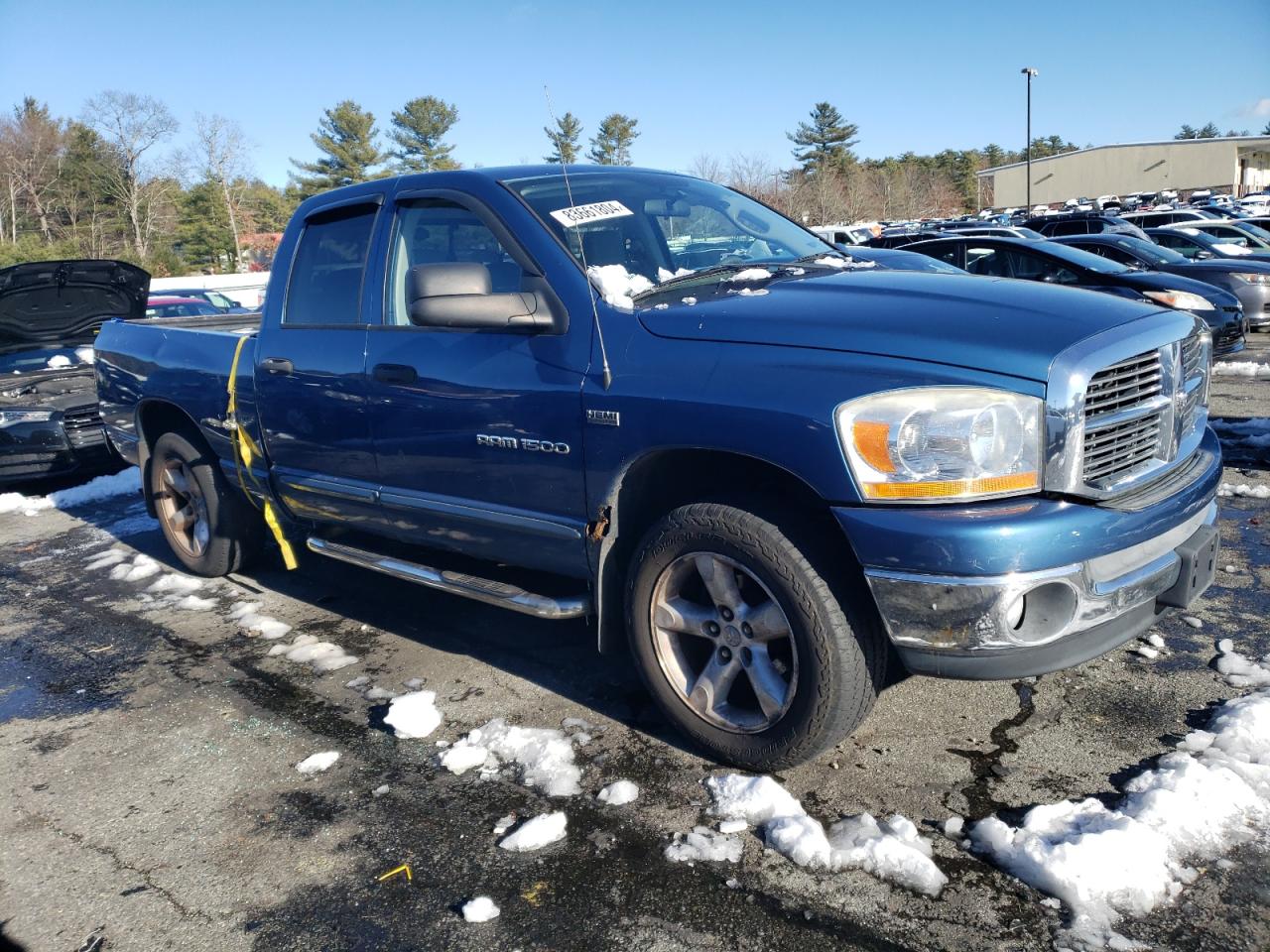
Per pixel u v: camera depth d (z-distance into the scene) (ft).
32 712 12.76
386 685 12.75
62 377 26.91
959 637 8.35
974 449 8.25
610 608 10.79
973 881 8.12
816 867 8.41
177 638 15.03
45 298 27.55
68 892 8.87
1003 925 7.59
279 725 11.85
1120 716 10.58
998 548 8.07
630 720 11.35
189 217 219.41
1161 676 11.42
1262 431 23.65
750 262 12.11
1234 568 14.76
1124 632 8.96
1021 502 8.38
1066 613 8.39
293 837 9.49
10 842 9.75
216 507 16.96
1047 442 8.33
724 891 8.24
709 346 9.48
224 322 19.84
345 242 13.64
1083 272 33.35
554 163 13.16
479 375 11.19
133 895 8.75
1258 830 8.39
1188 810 8.56
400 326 12.46
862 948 7.49
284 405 14.14
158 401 17.20
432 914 8.23
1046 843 8.33
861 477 8.45
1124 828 8.31
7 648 15.19
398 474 12.64
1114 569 8.64
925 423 8.29
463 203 12.07
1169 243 51.55
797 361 8.95
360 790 10.23
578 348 10.39
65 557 20.33
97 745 11.69
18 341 28.25
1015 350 8.47
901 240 45.68
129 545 20.75
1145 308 9.71
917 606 8.42
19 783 10.91
